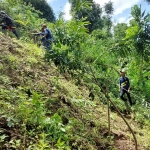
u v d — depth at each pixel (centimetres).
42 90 574
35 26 1350
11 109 422
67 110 532
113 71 1083
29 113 419
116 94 1004
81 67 502
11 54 709
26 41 1045
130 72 1212
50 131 412
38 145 361
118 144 532
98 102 776
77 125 498
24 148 358
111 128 593
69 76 806
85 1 501
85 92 777
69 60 495
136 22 929
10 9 1412
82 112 585
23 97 448
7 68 591
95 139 491
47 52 508
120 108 868
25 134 383
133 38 631
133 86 1144
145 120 810
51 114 493
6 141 360
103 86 841
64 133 434
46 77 675
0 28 1108
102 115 673
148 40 632
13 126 387
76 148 429
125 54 582
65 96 597
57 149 380
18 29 1227
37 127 408
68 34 500
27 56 767
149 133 715
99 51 1093
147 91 1098
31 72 641
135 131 671
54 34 518
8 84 519
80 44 509
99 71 985
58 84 661
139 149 550
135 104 976
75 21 501
